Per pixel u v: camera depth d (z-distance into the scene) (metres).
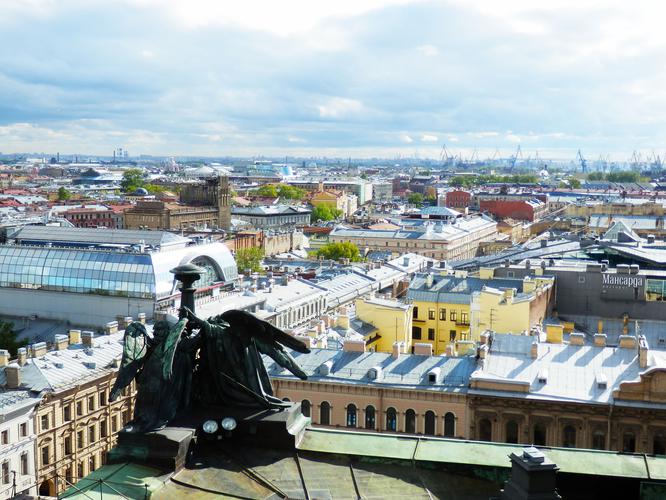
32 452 85.88
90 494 18.88
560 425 81.75
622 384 80.50
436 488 20.67
